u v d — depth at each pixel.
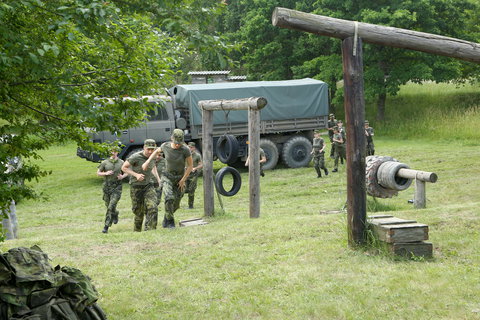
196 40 3.98
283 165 21.08
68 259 7.00
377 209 10.85
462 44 6.47
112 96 4.83
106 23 3.69
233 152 10.55
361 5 31.72
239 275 5.95
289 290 5.37
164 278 6.02
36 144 4.66
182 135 9.15
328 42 34.66
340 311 4.75
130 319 4.85
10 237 9.49
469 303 4.82
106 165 9.88
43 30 3.95
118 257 7.00
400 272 5.68
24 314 3.69
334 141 18.11
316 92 20.11
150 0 4.04
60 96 4.02
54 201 15.57
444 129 26.94
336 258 6.32
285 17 6.07
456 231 7.17
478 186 13.92
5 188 4.19
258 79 37.81
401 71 30.78
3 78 4.00
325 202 12.94
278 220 8.64
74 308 3.92
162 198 14.95
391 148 23.44
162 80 4.94
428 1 30.77
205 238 7.82
